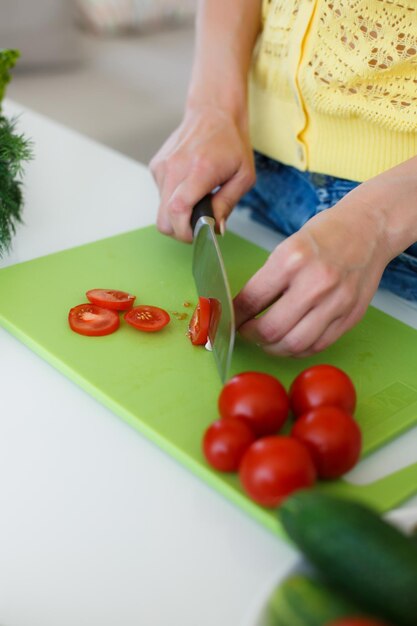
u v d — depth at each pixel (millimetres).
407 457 681
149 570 590
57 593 574
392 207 729
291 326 706
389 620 482
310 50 873
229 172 897
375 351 791
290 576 510
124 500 636
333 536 491
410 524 546
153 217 1020
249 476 594
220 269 732
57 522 617
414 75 835
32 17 1862
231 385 657
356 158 898
